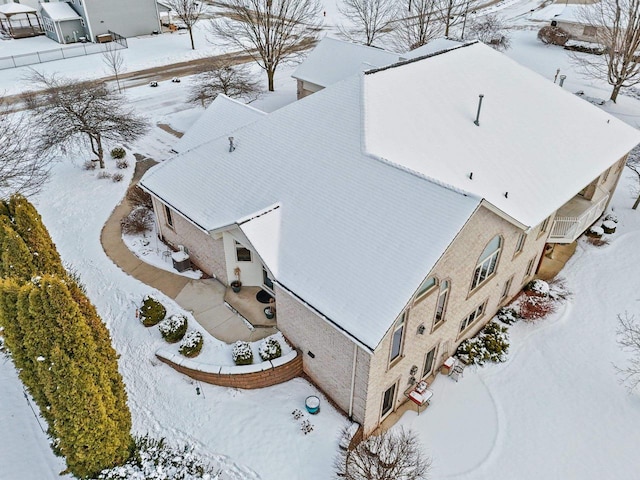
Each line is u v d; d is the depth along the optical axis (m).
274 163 18.33
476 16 63.50
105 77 45.75
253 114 23.41
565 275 23.27
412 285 12.99
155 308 18.58
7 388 17.23
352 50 35.88
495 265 18.23
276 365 16.38
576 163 20.52
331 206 15.79
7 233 15.25
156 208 22.11
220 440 15.29
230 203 18.16
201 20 66.31
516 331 20.28
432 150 17.44
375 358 13.76
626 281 22.75
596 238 25.36
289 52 46.78
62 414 12.20
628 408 17.17
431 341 16.73
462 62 22.31
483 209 14.89
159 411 16.11
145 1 57.38
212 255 19.84
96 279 20.95
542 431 16.42
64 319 11.59
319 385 16.78
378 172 15.62
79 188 27.84
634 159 30.14
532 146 19.95
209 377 16.61
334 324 13.49
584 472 15.27
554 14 60.12
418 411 16.97
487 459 15.57
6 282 12.31
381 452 14.80
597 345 19.56
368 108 17.58
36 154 29.30
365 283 13.70
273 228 16.22
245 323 18.28
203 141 24.02
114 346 17.95
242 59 51.88
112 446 13.19
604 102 40.06
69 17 53.97
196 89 40.28
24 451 15.27
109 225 24.66
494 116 20.27
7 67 47.34
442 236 13.43
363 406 14.98
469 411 17.05
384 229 14.40
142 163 30.98
